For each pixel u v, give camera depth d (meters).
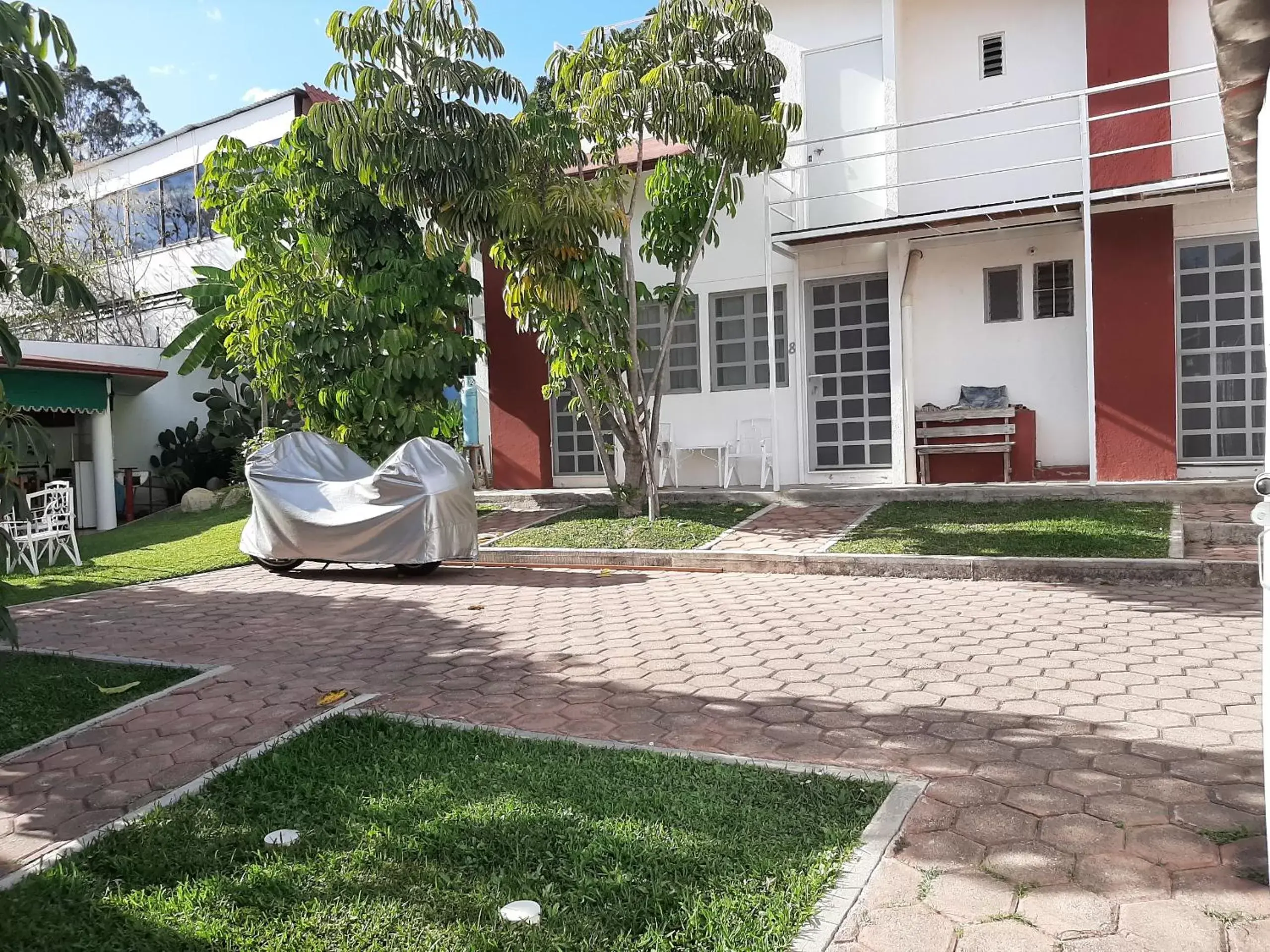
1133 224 10.54
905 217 10.75
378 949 2.64
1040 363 11.65
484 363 15.61
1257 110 3.54
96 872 3.18
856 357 12.75
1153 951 2.54
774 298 12.51
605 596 8.12
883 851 3.12
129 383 17.70
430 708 5.04
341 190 11.34
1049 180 11.59
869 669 5.37
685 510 11.70
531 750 4.20
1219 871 2.94
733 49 9.78
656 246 10.68
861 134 10.62
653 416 10.98
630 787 3.69
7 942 2.73
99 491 15.88
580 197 9.41
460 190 9.18
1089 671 5.11
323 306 11.80
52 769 4.28
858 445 12.80
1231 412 10.78
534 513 12.88
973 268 11.95
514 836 3.28
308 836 3.37
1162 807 3.41
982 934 2.65
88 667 6.03
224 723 4.84
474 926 2.72
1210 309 10.80
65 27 4.18
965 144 12.06
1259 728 4.15
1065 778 3.70
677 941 2.62
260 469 9.88
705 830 3.28
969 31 11.98
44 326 19.67
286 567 10.16
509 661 5.95
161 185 20.89
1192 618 6.21
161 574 10.18
